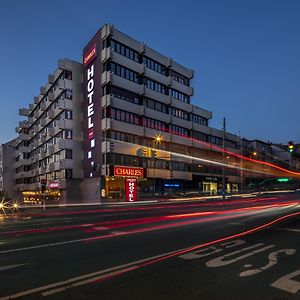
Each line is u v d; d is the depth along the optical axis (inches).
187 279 240.1
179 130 2356.1
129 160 1911.9
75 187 1980.8
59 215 888.3
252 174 3361.2
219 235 444.5
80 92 2065.7
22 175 3065.9
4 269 268.2
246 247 356.8
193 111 2482.8
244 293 211.2
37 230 520.7
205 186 2588.6
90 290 216.7
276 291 215.0
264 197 2010.3
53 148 2151.8
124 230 506.9
